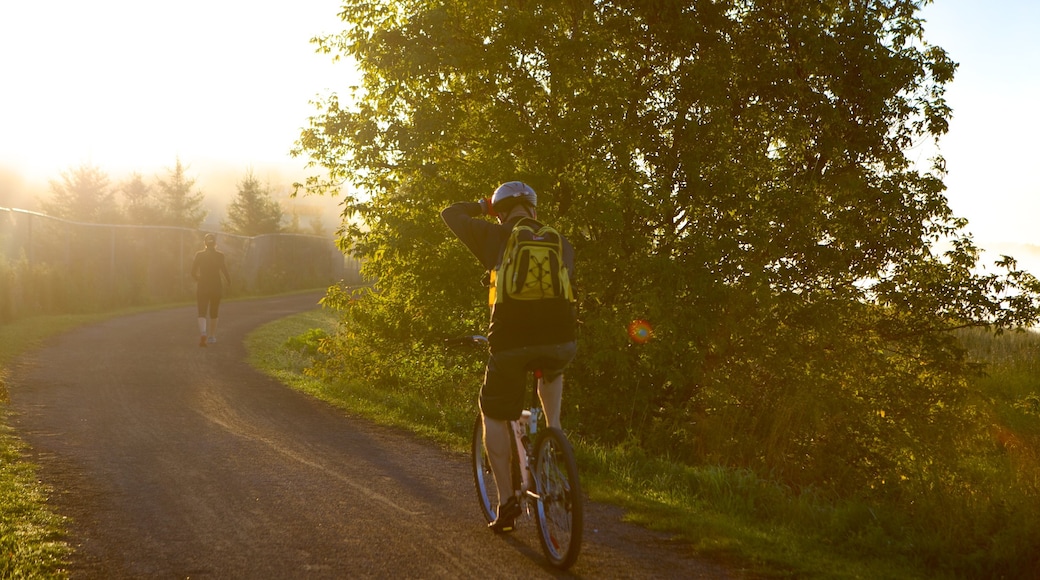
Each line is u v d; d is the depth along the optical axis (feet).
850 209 45.70
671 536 16.19
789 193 42.57
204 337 51.88
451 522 16.88
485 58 42.27
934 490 19.94
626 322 40.57
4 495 17.56
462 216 14.80
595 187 41.14
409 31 41.55
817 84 46.93
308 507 17.83
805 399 41.19
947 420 45.88
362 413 31.30
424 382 43.50
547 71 43.04
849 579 13.85
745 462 37.14
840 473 40.42
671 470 22.59
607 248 41.47
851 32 44.96
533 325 13.99
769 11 45.73
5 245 65.77
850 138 46.37
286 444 24.75
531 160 42.29
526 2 42.73
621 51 45.01
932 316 47.75
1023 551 15.57
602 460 23.04
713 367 44.14
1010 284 46.34
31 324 56.85
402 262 42.98
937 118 45.83
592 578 13.64
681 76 44.65
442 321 43.62
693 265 41.42
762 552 15.01
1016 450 40.81
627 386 42.22
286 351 54.70
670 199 41.75
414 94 44.09
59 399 30.76
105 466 21.06
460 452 24.47
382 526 16.49
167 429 26.35
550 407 14.83
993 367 65.92
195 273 52.13
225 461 22.15
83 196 152.66
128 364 41.37
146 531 15.88
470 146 45.83
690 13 44.24
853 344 46.85
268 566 14.08
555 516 14.08
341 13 44.52
